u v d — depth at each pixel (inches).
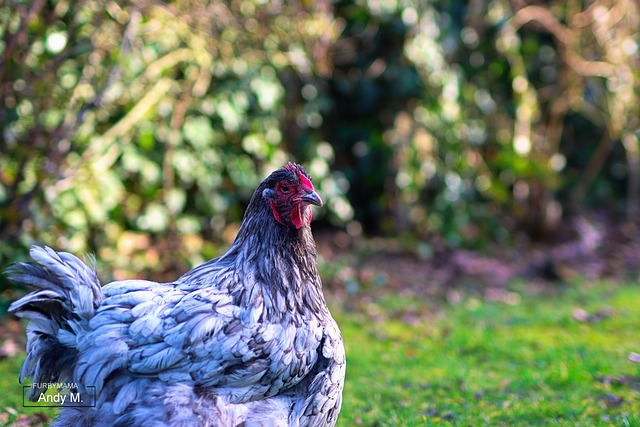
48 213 295.4
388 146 405.7
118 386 136.2
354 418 201.3
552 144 445.7
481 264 390.0
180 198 344.2
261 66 350.0
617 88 425.1
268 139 368.5
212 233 374.3
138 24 276.7
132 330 135.3
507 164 416.5
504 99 440.8
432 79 392.2
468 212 415.8
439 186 406.3
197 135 343.3
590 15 412.5
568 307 317.4
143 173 338.0
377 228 424.5
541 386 222.8
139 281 148.7
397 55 394.9
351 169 419.8
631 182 477.1
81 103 292.4
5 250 272.7
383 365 248.8
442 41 395.9
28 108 289.4
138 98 312.7
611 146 474.6
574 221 454.9
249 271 149.6
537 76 452.4
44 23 266.7
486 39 423.5
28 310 134.9
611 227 464.8
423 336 282.7
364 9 377.4
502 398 215.2
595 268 391.5
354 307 315.9
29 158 276.4
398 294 337.1
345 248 398.9
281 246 151.3
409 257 391.9
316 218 410.3
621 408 200.5
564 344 265.1
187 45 319.3
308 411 150.3
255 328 142.1
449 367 242.5
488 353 260.4
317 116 392.2
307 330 149.1
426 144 400.5
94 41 276.4
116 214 337.1
